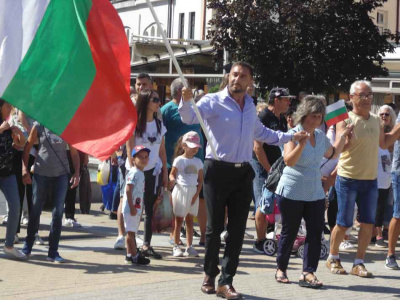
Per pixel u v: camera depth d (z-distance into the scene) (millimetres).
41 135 10500
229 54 22375
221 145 8406
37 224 10594
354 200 10180
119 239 11500
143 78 12148
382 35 21922
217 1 21812
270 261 11078
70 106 7902
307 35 21203
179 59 27188
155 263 10516
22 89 7785
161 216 11266
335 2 21109
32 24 7875
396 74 25875
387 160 13234
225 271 8414
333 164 11789
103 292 8398
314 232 9266
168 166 12062
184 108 8227
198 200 11266
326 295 8828
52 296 8141
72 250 11352
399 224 10773
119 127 7996
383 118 13258
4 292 8320
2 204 13898
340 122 9961
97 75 8000
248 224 15383
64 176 10484
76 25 7992
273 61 21391
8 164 10234
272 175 9477
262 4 21469
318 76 21281
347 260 11586
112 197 15109
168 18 49688
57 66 7914
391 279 10070
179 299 8195
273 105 11773
